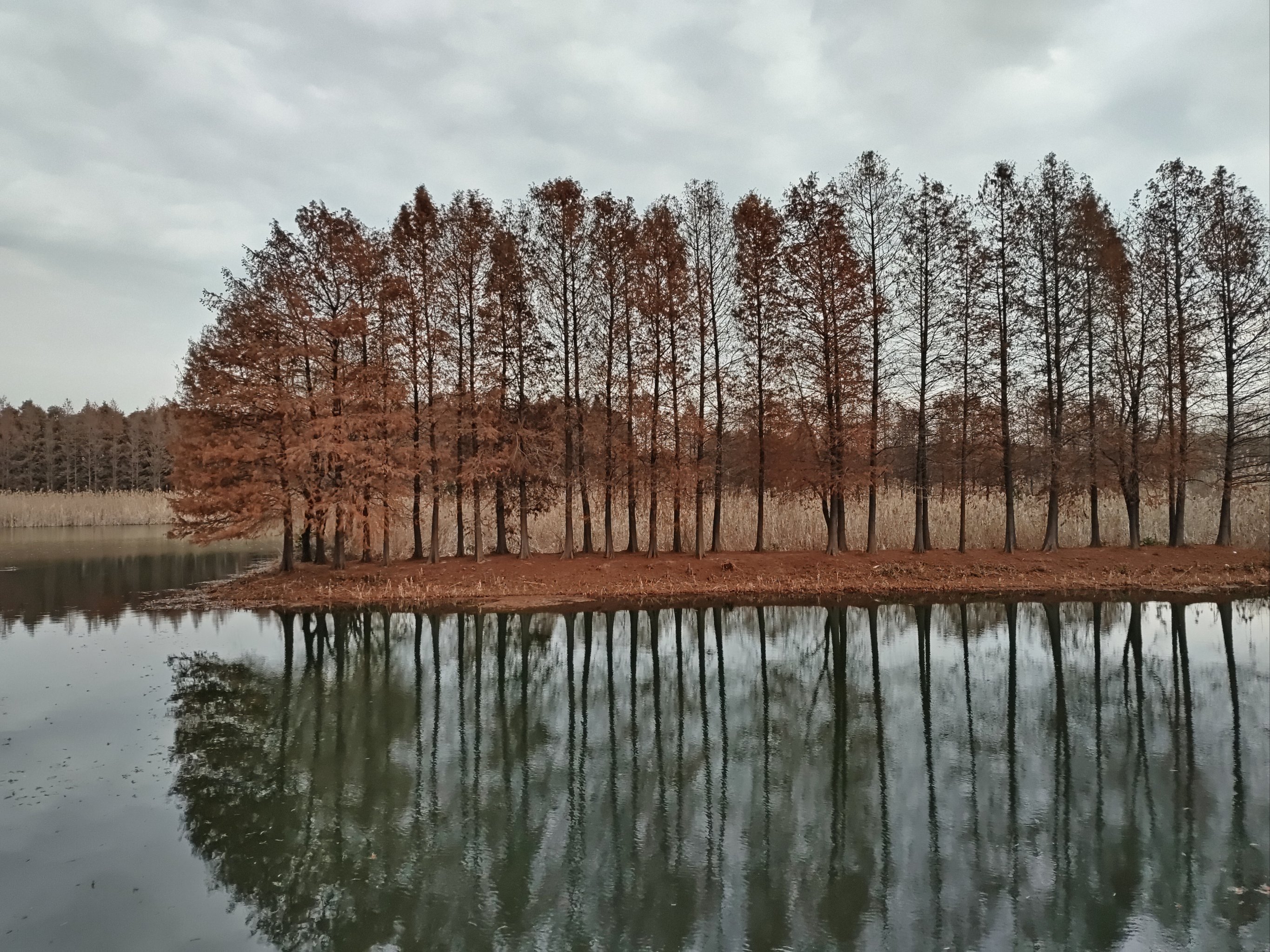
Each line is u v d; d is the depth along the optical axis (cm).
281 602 2491
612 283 2845
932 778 1175
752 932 774
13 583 3017
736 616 2320
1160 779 1147
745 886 870
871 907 820
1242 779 1141
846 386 2816
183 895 828
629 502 3167
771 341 2870
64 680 1639
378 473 2691
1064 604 2388
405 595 2542
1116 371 2958
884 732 1394
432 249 2895
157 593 2758
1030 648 1944
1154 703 1509
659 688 1706
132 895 823
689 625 2241
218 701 1534
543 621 2273
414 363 2798
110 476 8900
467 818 1049
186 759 1225
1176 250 2902
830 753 1294
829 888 861
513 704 1589
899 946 744
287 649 1972
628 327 2805
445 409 2816
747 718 1489
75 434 8706
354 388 2612
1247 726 1370
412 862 920
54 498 6675
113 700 1504
